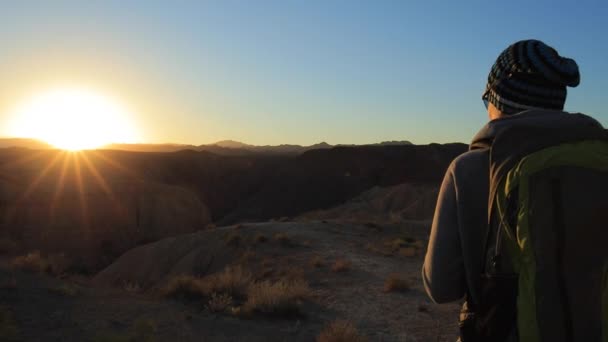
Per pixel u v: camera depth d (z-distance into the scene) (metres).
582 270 1.26
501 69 1.64
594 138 1.39
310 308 12.18
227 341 8.35
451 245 1.59
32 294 9.50
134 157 160.25
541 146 1.37
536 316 1.27
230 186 159.38
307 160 148.62
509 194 1.37
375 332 10.66
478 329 1.47
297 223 32.25
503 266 1.39
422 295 14.39
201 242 31.98
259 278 19.94
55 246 68.88
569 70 1.55
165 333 8.22
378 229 30.16
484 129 1.58
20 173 78.19
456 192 1.58
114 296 10.62
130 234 79.38
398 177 135.50
